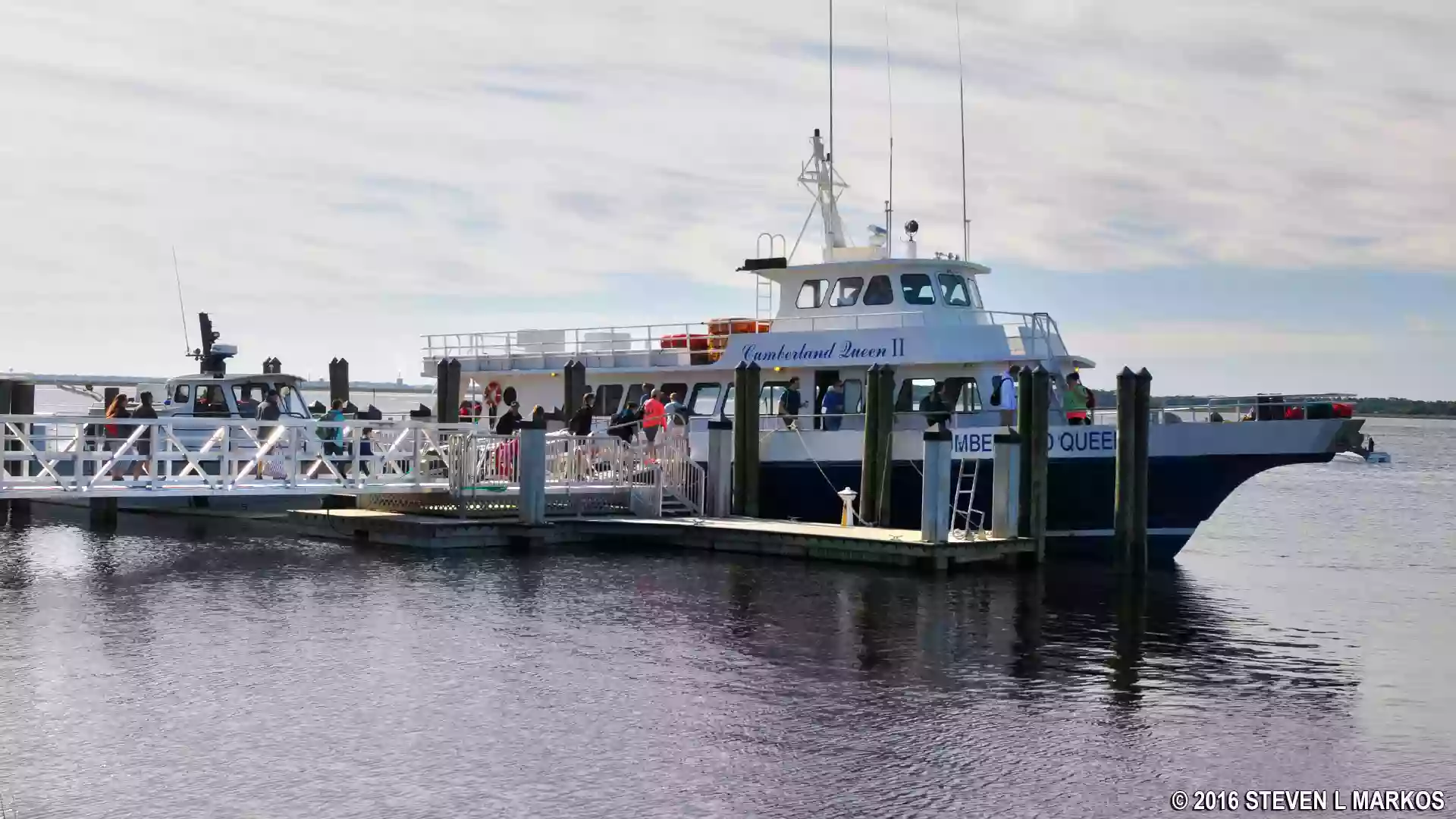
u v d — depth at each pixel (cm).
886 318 3097
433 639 1998
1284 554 3472
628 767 1433
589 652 1925
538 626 2095
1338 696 1784
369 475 3025
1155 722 1638
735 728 1575
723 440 3112
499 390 3738
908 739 1546
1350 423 2842
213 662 1839
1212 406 2916
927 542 2628
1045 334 3031
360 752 1469
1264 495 6047
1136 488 2634
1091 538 2891
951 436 2656
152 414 3116
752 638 2038
